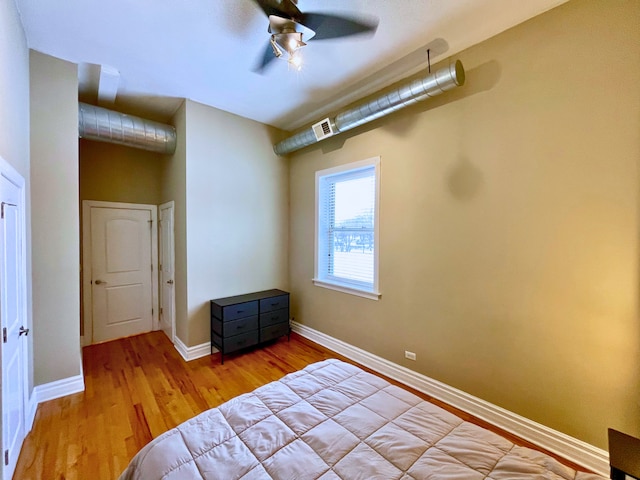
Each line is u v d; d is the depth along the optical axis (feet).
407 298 8.94
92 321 12.20
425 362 8.50
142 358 10.80
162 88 9.74
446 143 7.89
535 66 6.31
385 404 4.95
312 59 7.97
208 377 9.41
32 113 7.60
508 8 6.07
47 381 7.89
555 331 6.17
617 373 5.47
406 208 8.90
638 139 5.19
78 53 7.80
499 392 7.00
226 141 11.66
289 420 4.47
